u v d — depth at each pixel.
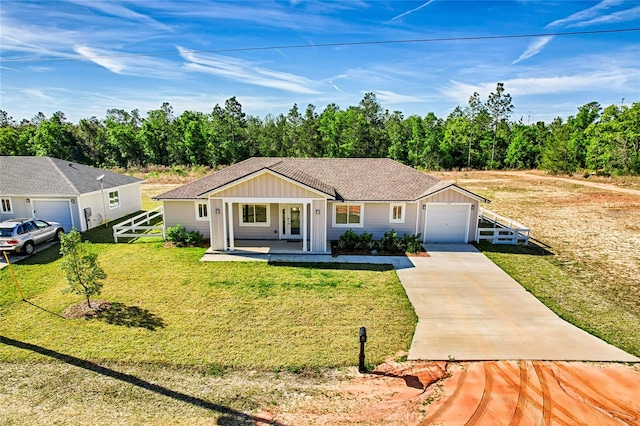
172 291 13.20
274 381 8.37
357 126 68.31
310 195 17.20
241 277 14.57
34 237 17.78
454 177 53.84
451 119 79.19
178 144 68.81
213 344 9.80
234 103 73.25
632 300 12.61
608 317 11.39
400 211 19.55
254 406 7.57
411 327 10.80
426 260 16.83
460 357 9.30
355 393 7.98
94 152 73.62
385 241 18.27
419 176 21.67
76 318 11.14
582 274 15.09
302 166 22.95
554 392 7.94
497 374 8.59
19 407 7.50
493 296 12.97
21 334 10.24
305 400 7.75
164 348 9.60
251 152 73.19
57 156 66.88
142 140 70.19
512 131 76.12
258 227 19.92
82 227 21.75
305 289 13.45
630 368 8.80
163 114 79.75
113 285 13.73
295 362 9.06
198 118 73.75
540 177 52.28
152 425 7.05
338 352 9.50
